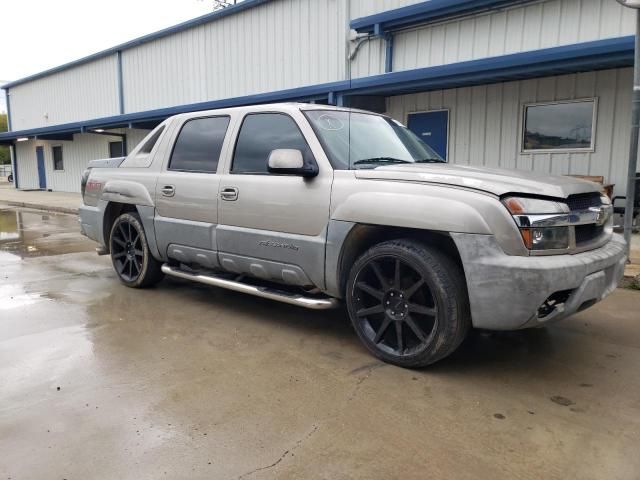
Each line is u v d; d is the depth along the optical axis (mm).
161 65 17844
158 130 5496
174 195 4996
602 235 3756
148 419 2889
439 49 10562
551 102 9398
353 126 4383
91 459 2516
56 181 25391
